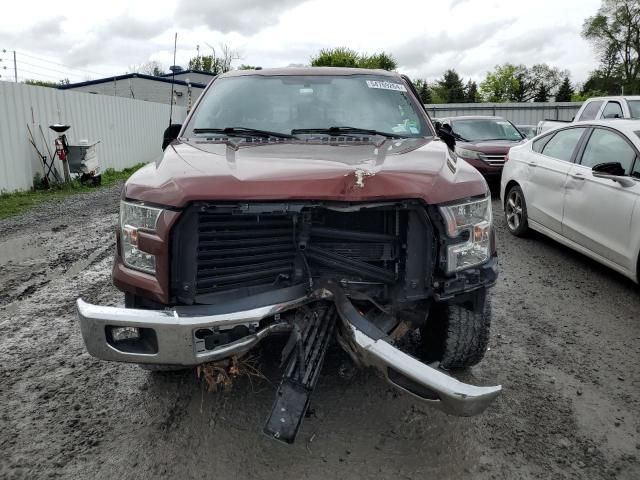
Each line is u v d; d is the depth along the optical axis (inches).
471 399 90.4
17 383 135.7
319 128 151.8
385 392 130.4
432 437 113.6
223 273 108.0
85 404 125.9
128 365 145.2
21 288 208.8
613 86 2207.2
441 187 108.3
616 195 200.5
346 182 102.4
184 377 137.3
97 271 231.3
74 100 568.4
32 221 342.6
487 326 126.8
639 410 124.1
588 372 141.9
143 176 116.8
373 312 113.2
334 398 127.9
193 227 103.7
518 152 291.7
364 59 1723.7
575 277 223.0
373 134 149.6
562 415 121.9
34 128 494.0
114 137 673.0
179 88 1190.3
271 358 141.5
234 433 114.3
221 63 243.4
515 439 113.1
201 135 148.9
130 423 118.2
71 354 152.1
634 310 186.4
